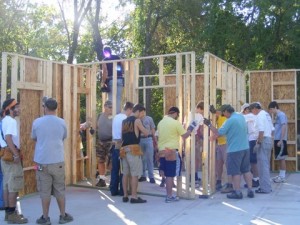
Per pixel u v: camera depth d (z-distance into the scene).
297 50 18.06
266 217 7.20
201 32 18.89
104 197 9.16
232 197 8.87
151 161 10.84
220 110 9.86
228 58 18.72
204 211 7.71
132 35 25.08
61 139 6.91
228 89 11.05
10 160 6.82
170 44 23.23
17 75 8.94
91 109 11.11
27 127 9.34
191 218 7.17
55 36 24.97
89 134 11.73
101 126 10.21
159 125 8.60
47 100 6.93
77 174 11.17
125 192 8.62
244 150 8.80
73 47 22.27
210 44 18.55
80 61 24.59
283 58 18.50
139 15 22.53
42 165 6.73
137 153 8.43
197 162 10.27
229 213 7.53
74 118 10.90
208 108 9.12
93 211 7.78
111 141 10.20
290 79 13.41
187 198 8.84
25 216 7.41
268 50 17.98
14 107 7.05
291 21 17.19
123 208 8.02
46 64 9.89
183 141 9.43
